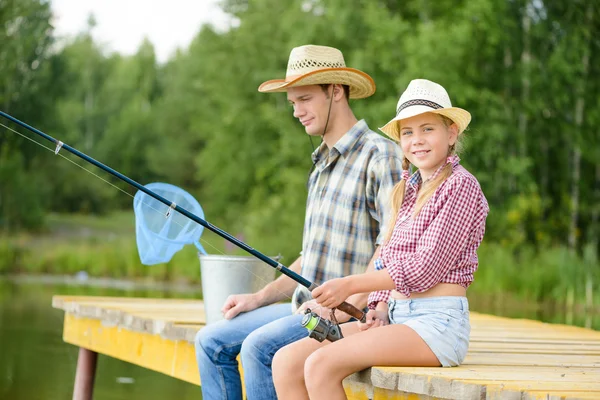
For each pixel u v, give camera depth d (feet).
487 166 78.07
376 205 14.33
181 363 17.94
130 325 19.65
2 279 72.54
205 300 16.40
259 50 99.50
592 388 11.33
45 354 32.58
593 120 78.79
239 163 103.81
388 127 13.65
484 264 66.85
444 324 12.48
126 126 180.14
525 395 10.92
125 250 81.92
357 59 79.87
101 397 26.40
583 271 63.26
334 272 14.58
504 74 78.43
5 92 110.32
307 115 15.19
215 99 106.63
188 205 16.06
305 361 12.23
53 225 127.95
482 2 74.74
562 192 81.25
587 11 78.95
